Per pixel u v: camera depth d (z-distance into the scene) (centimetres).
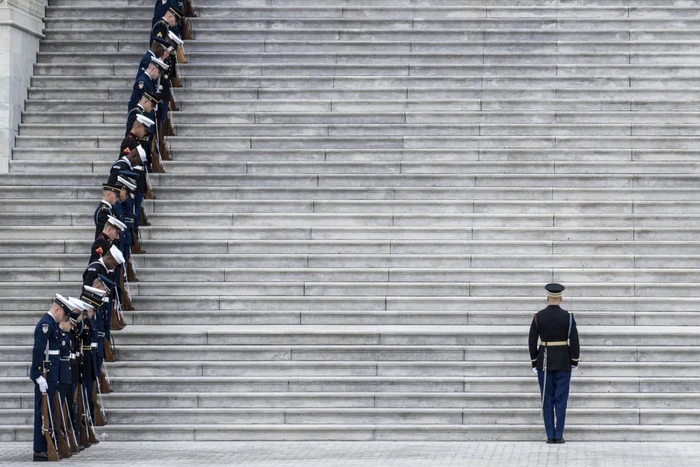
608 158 4856
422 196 4719
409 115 5053
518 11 5534
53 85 5322
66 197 4816
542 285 4338
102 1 5747
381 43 5362
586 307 4262
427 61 5300
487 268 4428
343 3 5638
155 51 4912
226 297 4300
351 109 5116
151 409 3878
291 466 3356
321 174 4778
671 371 3941
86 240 4591
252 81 5250
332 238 4578
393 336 4075
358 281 4409
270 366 3991
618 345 4025
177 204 4675
